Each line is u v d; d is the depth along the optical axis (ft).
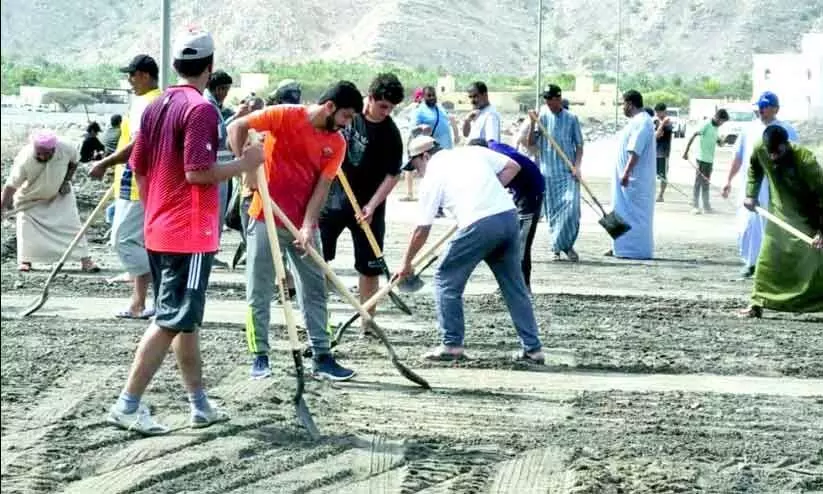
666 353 40.01
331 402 32.48
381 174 40.34
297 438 29.27
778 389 35.81
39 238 53.98
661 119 100.53
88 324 42.24
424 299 48.85
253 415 30.96
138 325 42.34
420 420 31.14
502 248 37.52
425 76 353.51
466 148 37.86
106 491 25.31
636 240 63.93
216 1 448.24
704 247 69.92
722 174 136.77
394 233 73.31
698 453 29.07
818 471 28.09
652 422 31.60
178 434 29.27
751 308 47.03
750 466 28.22
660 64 462.19
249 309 34.65
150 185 28.73
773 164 45.57
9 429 29.27
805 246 45.91
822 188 45.06
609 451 28.89
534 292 51.34
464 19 474.90
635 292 52.24
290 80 41.45
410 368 36.73
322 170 33.65
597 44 479.00
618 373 37.29
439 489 26.03
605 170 140.77
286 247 34.32
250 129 33.06
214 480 26.23
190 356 29.58
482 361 37.65
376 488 25.96
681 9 487.61
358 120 39.78
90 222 43.86
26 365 35.73
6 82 196.85
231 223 44.32
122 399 29.14
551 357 38.91
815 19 468.75
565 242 62.18
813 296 46.03
